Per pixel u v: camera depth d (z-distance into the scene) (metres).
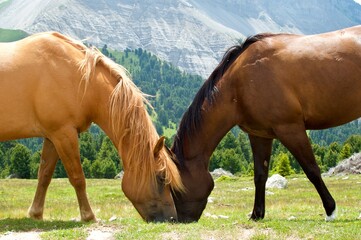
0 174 89.50
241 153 102.44
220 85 10.60
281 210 15.96
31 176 85.00
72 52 10.36
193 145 10.69
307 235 8.59
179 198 10.46
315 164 10.09
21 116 10.07
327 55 10.07
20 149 85.06
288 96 9.98
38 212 11.02
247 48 10.56
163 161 9.90
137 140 9.95
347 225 9.21
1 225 10.10
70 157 10.22
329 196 10.10
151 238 8.61
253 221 10.15
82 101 10.22
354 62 10.05
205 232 8.91
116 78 10.43
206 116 10.65
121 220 10.65
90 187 36.47
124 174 10.11
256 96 10.11
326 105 10.09
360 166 47.38
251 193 29.14
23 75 9.97
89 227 9.63
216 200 24.12
